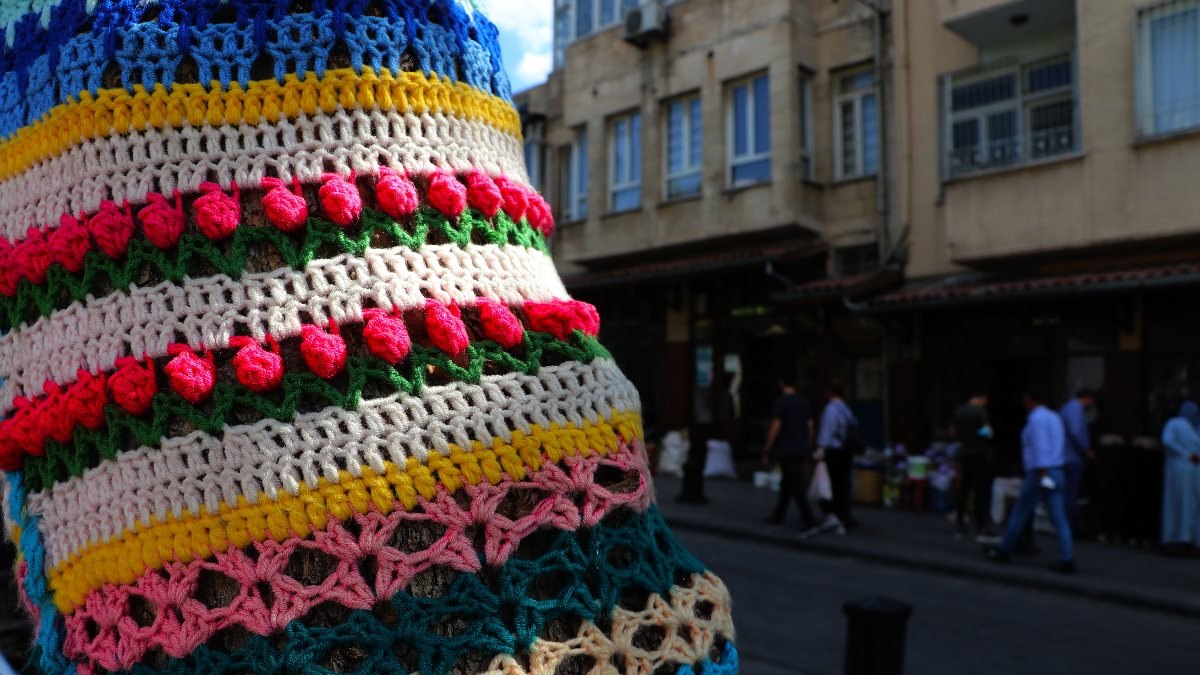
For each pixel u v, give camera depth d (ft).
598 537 2.99
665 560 3.26
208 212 2.83
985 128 37.17
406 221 3.08
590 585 2.95
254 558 2.66
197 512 2.70
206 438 2.74
